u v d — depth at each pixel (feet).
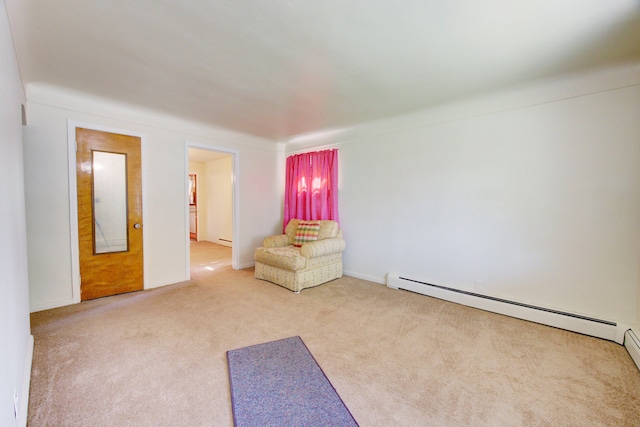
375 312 9.03
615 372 5.88
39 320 8.13
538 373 5.86
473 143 9.62
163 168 11.59
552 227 8.25
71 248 9.39
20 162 5.99
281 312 8.96
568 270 8.05
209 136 13.17
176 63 7.05
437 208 10.57
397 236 11.77
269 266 12.14
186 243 12.40
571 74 7.57
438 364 6.17
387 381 5.57
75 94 9.05
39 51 6.43
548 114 8.21
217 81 8.07
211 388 5.33
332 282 12.46
